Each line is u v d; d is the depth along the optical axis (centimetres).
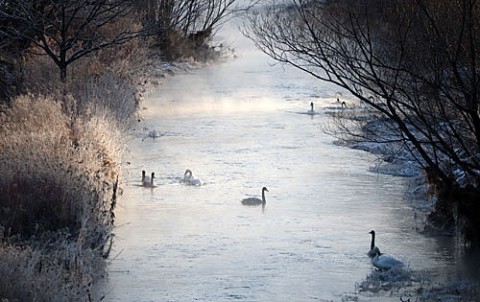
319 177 4284
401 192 3959
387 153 4712
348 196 3897
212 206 3700
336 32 3328
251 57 11162
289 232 3300
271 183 4150
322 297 2575
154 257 2969
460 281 2711
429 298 2545
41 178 3083
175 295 2588
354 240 3200
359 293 2612
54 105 3997
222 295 2595
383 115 3931
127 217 3500
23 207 2980
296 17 4275
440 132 3378
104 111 4378
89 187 3231
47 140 3456
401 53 2953
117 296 2570
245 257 2981
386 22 3192
